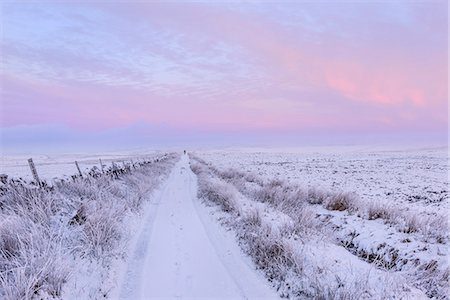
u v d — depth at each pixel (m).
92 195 9.13
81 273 5.13
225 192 11.66
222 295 5.06
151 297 4.98
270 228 7.09
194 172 28.33
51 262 4.59
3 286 3.99
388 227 7.94
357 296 4.33
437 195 16.08
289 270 5.44
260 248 6.31
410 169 33.72
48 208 6.75
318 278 4.98
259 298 4.97
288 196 11.57
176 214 10.64
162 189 17.16
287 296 4.96
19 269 4.27
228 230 8.38
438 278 5.23
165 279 5.63
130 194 11.94
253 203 10.95
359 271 5.30
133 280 5.59
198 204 12.45
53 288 4.35
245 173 21.50
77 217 7.21
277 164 43.38
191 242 7.63
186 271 5.96
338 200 10.65
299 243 6.53
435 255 6.01
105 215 7.22
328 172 29.97
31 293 3.98
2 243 5.07
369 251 6.88
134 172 18.28
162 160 42.06
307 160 55.78
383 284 4.82
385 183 21.33
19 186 7.50
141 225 9.16
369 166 38.69
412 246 6.45
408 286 4.91
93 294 4.76
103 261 5.77
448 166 38.19
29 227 5.70
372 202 10.16
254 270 5.98
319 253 6.05
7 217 5.68
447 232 7.48
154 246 7.34
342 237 7.84
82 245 5.85
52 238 5.59
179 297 4.99
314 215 8.80
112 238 6.64
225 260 6.50
